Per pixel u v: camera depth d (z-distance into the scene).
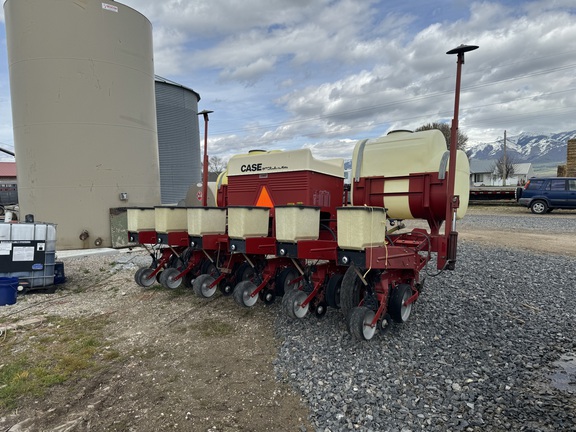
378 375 3.39
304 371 3.53
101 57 9.17
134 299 5.93
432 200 4.90
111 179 9.53
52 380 3.44
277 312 5.21
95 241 9.48
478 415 2.79
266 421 2.84
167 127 19.19
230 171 6.23
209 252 6.03
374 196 5.34
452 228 4.48
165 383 3.41
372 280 4.23
